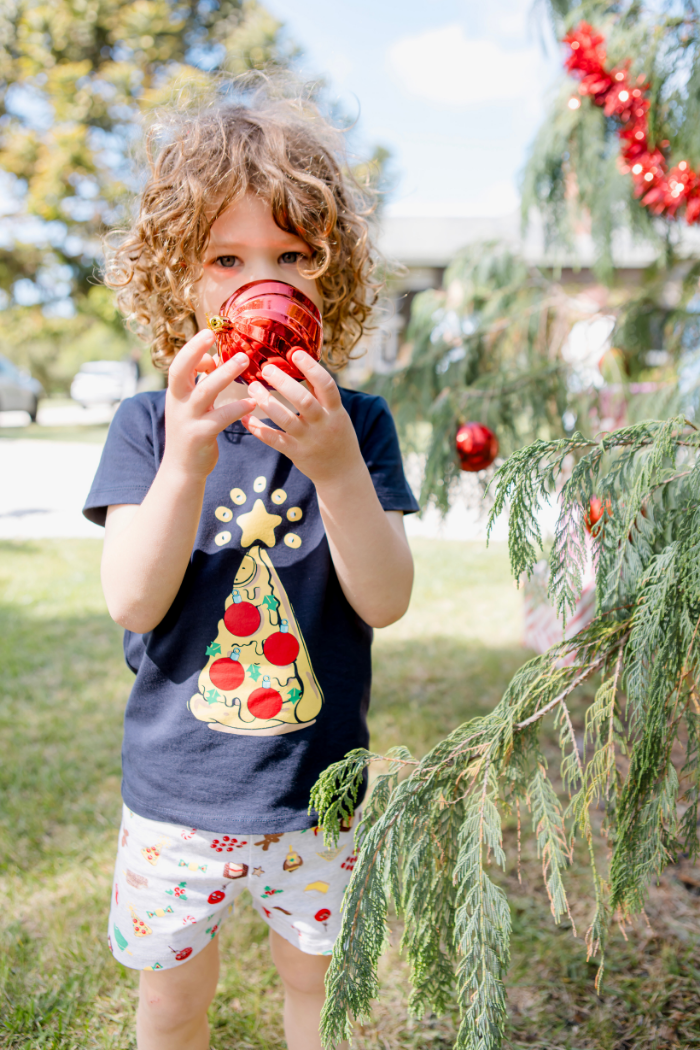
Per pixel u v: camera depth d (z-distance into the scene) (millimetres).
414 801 981
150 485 1163
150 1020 1206
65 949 1707
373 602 1133
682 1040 1444
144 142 1414
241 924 1815
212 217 1145
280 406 962
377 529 1085
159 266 1256
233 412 981
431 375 2547
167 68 18469
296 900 1151
